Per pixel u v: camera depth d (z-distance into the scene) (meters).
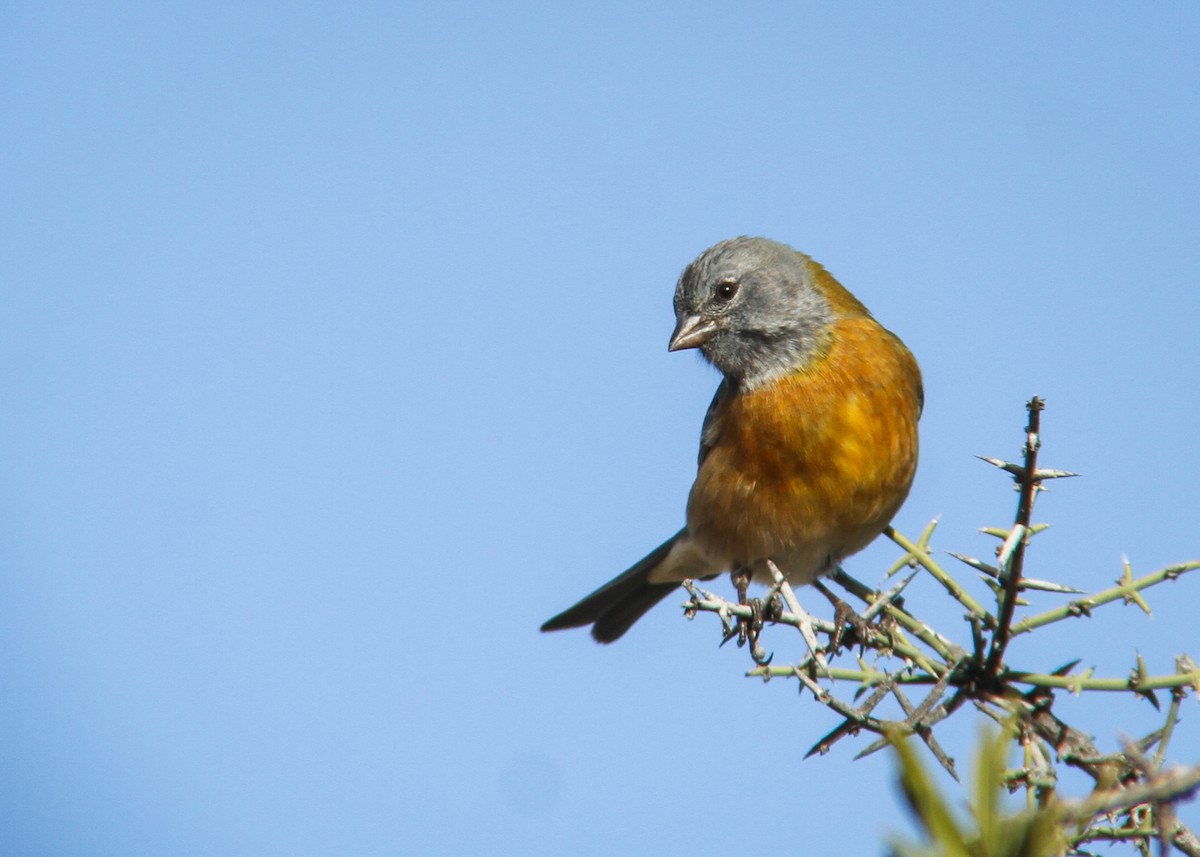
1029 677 5.52
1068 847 2.53
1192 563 5.54
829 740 5.32
